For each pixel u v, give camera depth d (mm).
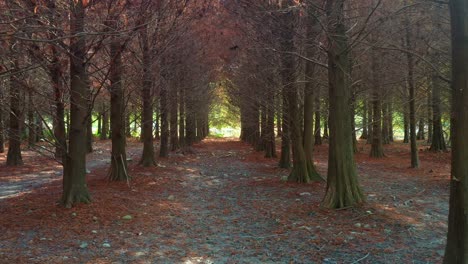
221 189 11375
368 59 13219
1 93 6859
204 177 13977
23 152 23250
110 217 7371
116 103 11633
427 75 10969
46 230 6477
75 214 7359
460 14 3768
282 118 12641
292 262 5160
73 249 5613
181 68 13891
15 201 8789
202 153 24203
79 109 8000
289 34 10156
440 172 14727
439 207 8438
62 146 7945
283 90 11773
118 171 11703
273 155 20484
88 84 8492
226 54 14961
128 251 5594
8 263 4984
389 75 14039
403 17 9391
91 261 5141
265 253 5543
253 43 11031
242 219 7625
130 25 6469
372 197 9531
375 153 20422
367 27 8766
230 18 11117
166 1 9188
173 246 5879
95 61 8859
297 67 11180
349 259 5223
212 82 22766
